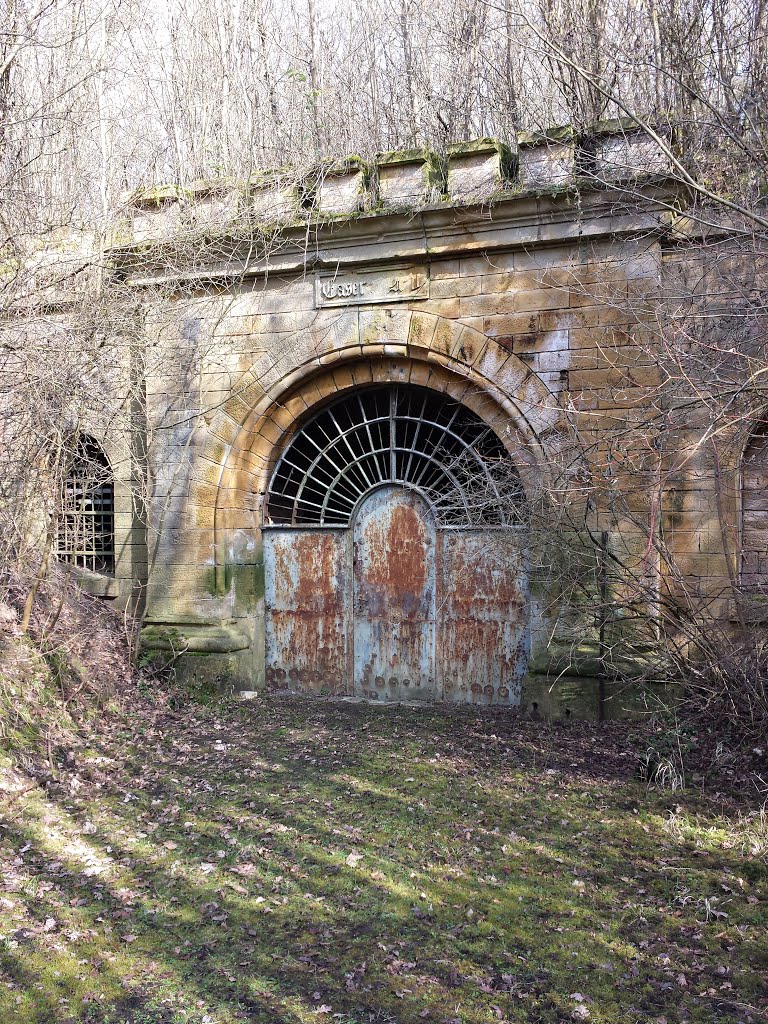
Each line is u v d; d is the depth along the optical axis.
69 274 7.78
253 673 8.78
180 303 8.43
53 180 9.23
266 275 8.41
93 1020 3.42
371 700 8.50
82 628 8.66
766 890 4.39
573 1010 3.46
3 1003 3.53
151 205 8.81
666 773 5.87
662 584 7.00
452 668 8.26
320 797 5.84
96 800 5.82
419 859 4.87
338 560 8.70
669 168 6.28
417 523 8.39
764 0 7.14
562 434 7.32
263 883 4.61
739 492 7.22
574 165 6.98
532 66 11.48
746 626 6.19
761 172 6.34
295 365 8.38
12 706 6.65
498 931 4.09
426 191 7.75
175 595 8.77
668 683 6.96
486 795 5.82
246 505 8.78
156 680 8.56
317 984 3.66
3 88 7.38
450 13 12.87
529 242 7.38
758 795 5.47
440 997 3.56
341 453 8.88
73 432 7.97
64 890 4.54
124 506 9.60
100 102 9.12
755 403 5.59
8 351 6.61
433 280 7.84
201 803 5.75
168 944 4.01
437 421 8.48
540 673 7.49
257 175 8.38
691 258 7.02
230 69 14.14
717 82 7.23
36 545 8.28
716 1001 3.51
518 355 7.54
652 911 4.24
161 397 8.80
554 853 4.92
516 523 7.84
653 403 5.91
